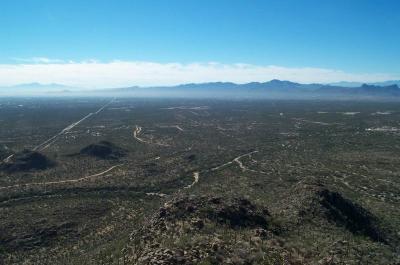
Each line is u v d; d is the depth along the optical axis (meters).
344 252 42.81
